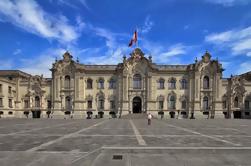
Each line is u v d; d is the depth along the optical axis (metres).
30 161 14.70
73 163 14.44
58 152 17.03
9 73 91.25
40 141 22.33
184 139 23.91
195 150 17.61
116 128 37.53
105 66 91.75
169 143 21.14
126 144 20.55
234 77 90.31
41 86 91.12
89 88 90.94
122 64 90.25
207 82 90.12
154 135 27.45
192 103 89.25
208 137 25.64
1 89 82.06
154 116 88.00
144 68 90.19
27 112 90.75
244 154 16.91
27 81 91.31
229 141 22.55
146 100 89.25
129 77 90.06
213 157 15.99
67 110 89.88
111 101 90.38
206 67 89.88
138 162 14.77
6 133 29.34
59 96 90.12
